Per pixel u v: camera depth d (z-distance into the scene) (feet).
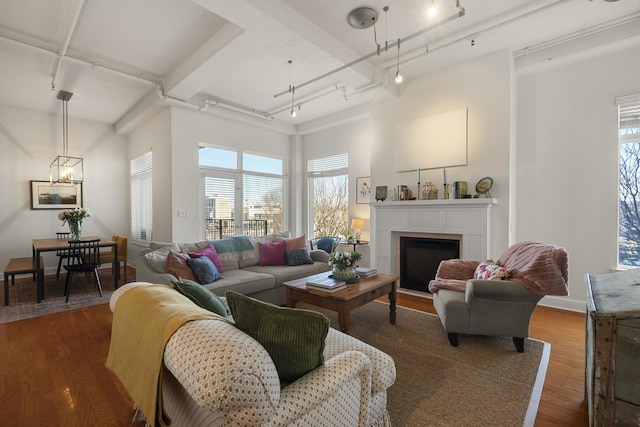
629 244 11.19
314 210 22.13
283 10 9.45
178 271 10.16
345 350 5.22
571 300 11.84
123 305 5.05
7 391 6.66
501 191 12.23
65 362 7.92
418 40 11.57
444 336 9.43
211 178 18.31
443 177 13.83
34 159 18.37
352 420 4.29
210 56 11.24
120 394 6.58
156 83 14.51
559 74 12.17
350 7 9.70
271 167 21.59
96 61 12.74
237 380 2.95
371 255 16.62
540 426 5.54
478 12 9.96
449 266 10.65
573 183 11.90
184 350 3.34
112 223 21.30
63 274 18.60
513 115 12.46
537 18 10.07
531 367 7.54
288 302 9.78
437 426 5.49
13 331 9.89
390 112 15.69
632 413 4.14
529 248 9.12
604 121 11.33
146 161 19.16
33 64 12.67
